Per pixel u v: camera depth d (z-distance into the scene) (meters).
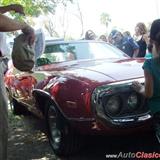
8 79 7.24
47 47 6.25
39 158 5.18
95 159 4.85
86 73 4.80
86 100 4.37
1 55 2.98
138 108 4.41
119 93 4.37
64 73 5.04
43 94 5.16
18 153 5.50
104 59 5.98
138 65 5.03
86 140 5.09
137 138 5.44
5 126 2.41
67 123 4.77
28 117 7.77
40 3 9.01
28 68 2.80
